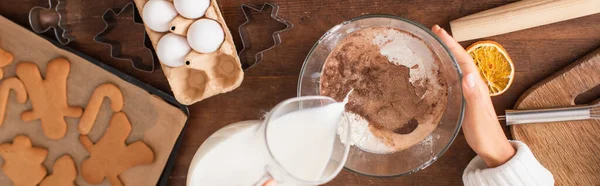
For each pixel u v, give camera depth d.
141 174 1.16
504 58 1.12
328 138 0.95
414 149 1.13
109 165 1.16
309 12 1.13
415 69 1.11
